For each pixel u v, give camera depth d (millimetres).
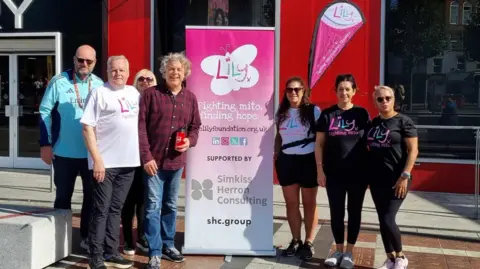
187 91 5430
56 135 5723
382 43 9344
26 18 10852
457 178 9312
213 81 5715
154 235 5305
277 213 7887
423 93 9375
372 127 5238
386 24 9344
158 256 5297
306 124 5566
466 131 9242
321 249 6215
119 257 5375
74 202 8297
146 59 10172
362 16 9375
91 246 5148
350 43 9438
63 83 5680
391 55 9430
